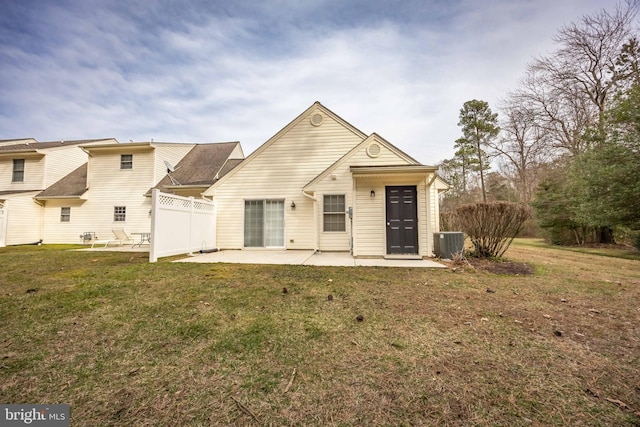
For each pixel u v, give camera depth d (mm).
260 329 2895
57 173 16250
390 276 5469
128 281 4980
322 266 6621
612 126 10883
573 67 16938
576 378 2047
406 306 3652
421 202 8242
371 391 1875
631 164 9758
